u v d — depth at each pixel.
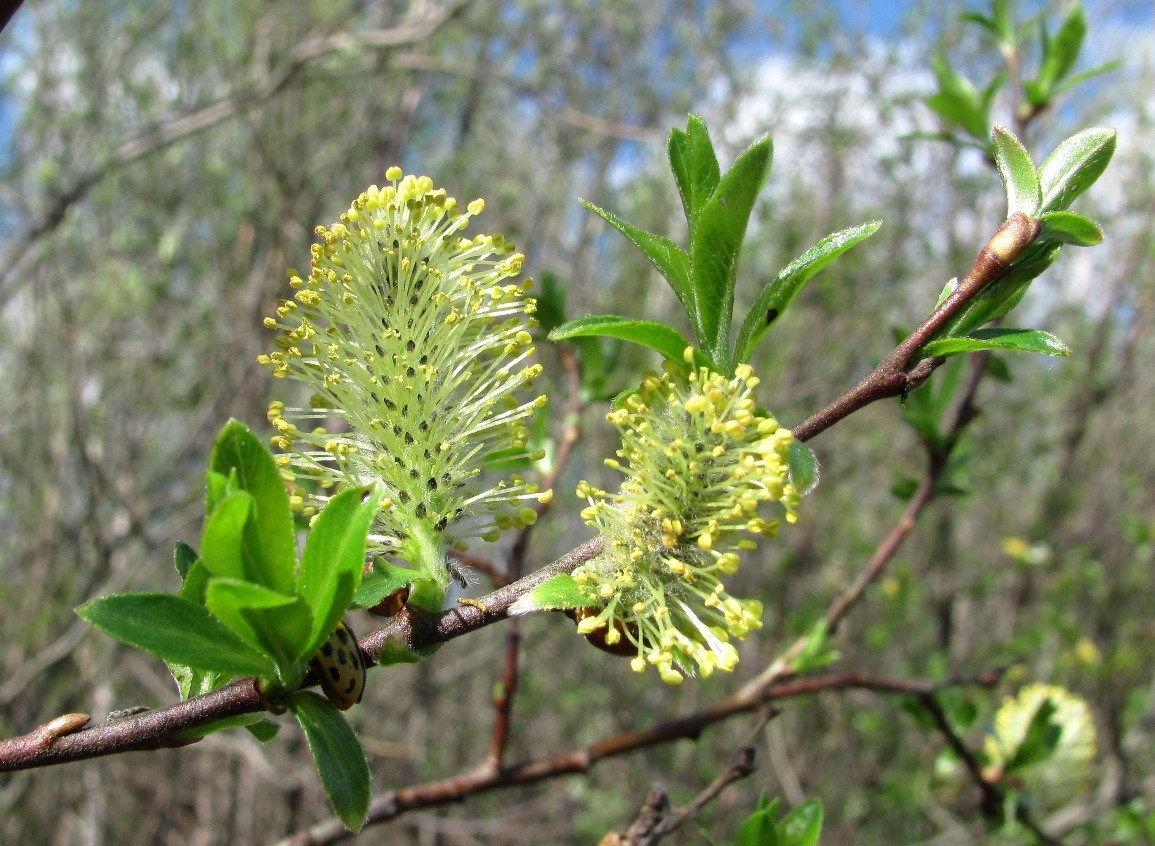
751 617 1.43
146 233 7.83
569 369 3.08
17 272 7.25
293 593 1.25
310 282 1.62
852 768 8.16
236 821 7.68
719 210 1.39
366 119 8.18
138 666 6.57
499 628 8.30
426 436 1.60
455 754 8.87
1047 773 3.72
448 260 1.66
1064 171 1.39
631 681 8.83
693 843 7.56
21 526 7.84
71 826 7.04
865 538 8.07
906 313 9.98
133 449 7.46
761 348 9.49
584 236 9.24
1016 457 8.69
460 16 7.79
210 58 8.34
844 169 9.95
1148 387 9.47
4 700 5.82
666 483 1.49
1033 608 8.57
